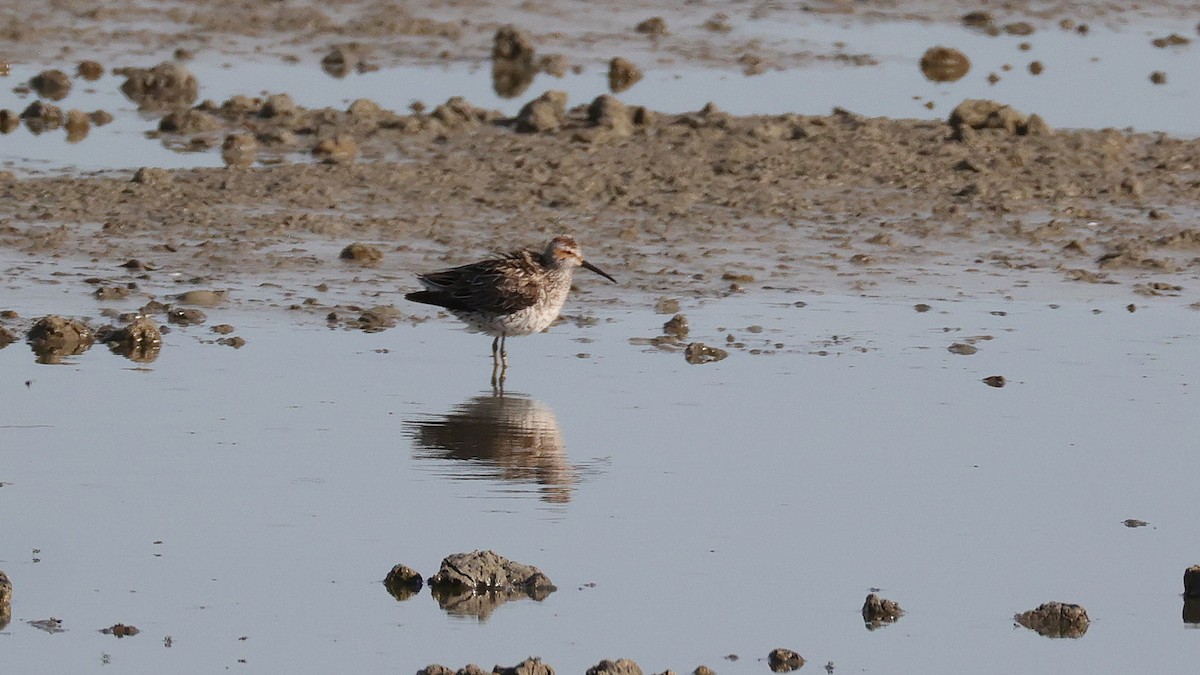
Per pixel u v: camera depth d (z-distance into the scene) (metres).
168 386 15.97
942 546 12.55
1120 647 11.08
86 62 29.95
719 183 23.84
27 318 17.81
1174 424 15.30
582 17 35.03
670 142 25.69
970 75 31.38
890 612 11.41
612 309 18.94
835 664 10.77
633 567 12.09
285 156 24.88
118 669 10.45
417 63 31.41
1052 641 11.14
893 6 37.03
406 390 16.11
